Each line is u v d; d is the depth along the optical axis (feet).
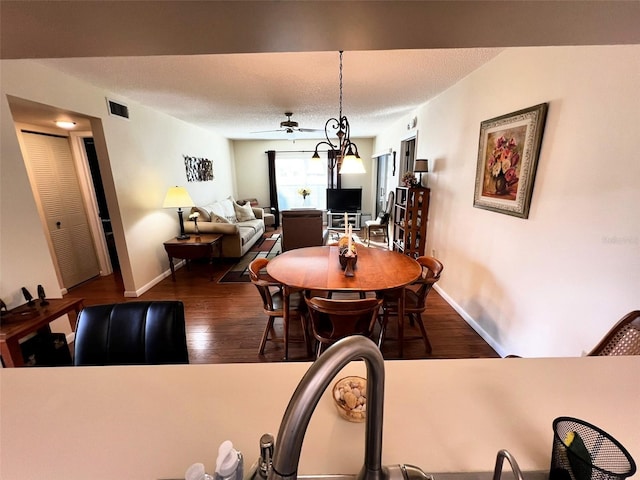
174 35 3.29
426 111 12.16
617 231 4.42
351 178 25.34
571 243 5.22
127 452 2.04
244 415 2.35
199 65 7.66
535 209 6.05
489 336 7.82
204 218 15.44
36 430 2.21
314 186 26.23
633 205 4.20
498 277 7.37
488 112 7.66
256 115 14.38
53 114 8.84
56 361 6.91
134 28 3.09
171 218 14.14
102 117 9.69
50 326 7.54
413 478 1.69
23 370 2.87
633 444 2.04
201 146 18.07
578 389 2.59
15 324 5.74
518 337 6.72
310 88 9.95
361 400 2.39
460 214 9.36
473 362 2.98
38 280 7.13
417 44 3.67
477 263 8.35
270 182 25.45
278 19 2.96
